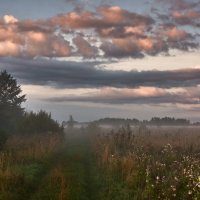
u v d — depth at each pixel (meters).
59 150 34.12
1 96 45.94
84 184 18.67
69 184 17.72
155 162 21.64
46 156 26.33
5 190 16.75
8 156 24.12
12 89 46.62
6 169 19.72
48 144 32.62
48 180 18.97
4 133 29.72
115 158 23.36
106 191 17.39
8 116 44.91
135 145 30.94
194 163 20.22
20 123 44.84
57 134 45.69
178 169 19.89
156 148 30.23
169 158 24.09
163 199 14.56
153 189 15.45
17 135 42.53
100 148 30.67
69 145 41.12
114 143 32.50
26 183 18.16
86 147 39.22
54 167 23.89
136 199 15.66
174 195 14.37
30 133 44.75
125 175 19.75
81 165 24.50
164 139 36.34
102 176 20.66
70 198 15.52
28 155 25.89
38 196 16.16
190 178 15.06
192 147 30.69
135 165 21.11
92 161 26.88
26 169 21.81
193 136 40.69
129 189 17.44
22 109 47.75
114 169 21.23
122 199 15.98
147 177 17.16
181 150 30.36
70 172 21.23
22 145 31.41
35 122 45.72
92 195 17.22
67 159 27.31
